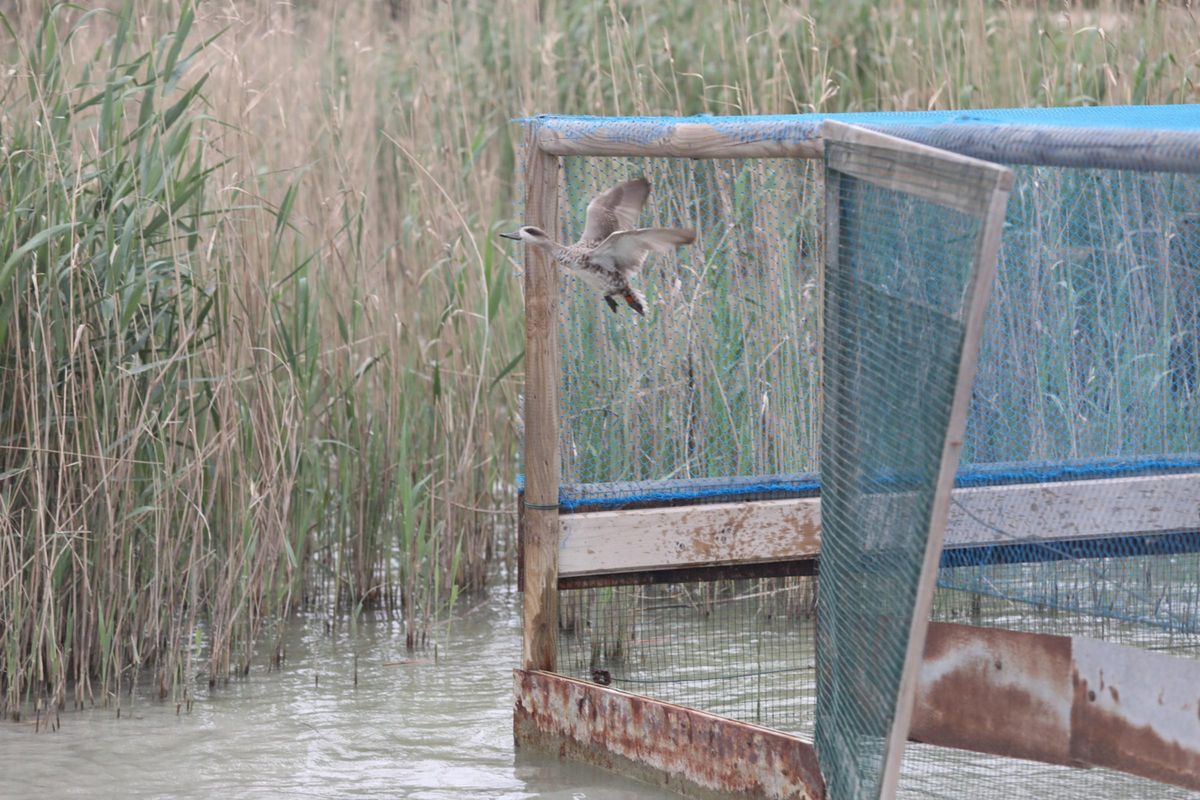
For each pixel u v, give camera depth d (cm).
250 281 1266
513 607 1424
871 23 1759
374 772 987
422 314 1478
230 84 1363
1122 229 1082
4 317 1109
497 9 1858
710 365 1115
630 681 1065
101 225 1142
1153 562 1009
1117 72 1517
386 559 1402
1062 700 727
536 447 995
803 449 1125
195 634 1250
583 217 1108
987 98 1483
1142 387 1084
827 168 775
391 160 1608
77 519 1166
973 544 986
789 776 831
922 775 898
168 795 945
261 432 1280
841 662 735
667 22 1884
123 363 1159
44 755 1027
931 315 614
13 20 1358
